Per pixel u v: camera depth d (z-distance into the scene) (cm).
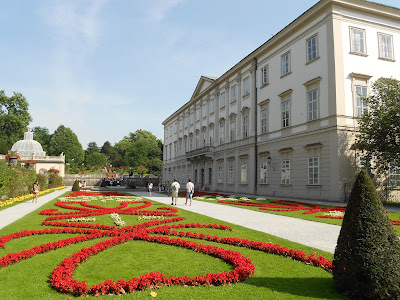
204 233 1068
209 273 611
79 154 10588
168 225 1203
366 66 2503
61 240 891
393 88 2195
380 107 2152
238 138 3822
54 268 676
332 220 1365
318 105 2525
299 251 768
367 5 2525
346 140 2341
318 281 598
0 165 2233
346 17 2483
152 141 12912
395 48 2653
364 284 500
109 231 1064
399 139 2102
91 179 7369
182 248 865
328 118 2405
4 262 685
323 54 2502
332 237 1009
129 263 714
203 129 4988
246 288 561
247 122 3644
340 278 533
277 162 3031
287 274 640
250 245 868
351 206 543
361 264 504
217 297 520
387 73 2584
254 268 662
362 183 544
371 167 2380
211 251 798
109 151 13800
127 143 13462
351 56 2456
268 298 515
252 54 3509
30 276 624
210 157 4534
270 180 3130
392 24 2662
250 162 3516
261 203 2270
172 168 6806
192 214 1591
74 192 3506
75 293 536
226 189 4088
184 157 5938
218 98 4481
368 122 2219
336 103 2344
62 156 7138
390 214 1592
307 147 2581
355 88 2428
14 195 2447
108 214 1566
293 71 2859
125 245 894
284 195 2900
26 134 7731
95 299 517
